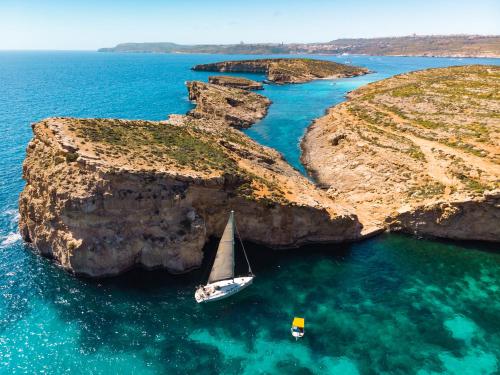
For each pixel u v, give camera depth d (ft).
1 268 149.28
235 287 140.97
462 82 370.53
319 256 166.71
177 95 567.59
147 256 149.18
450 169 207.21
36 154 161.58
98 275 144.87
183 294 139.03
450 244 177.37
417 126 282.15
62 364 110.32
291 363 114.11
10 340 117.29
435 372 112.06
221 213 163.94
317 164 269.64
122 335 120.88
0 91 601.21
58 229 148.05
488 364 114.73
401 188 205.36
